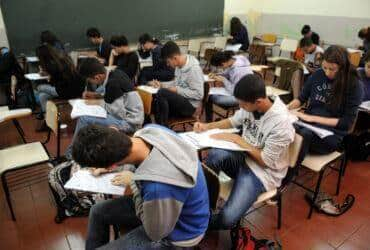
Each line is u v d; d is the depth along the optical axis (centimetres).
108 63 449
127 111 235
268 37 664
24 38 447
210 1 614
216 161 175
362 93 202
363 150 270
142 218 109
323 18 593
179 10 579
